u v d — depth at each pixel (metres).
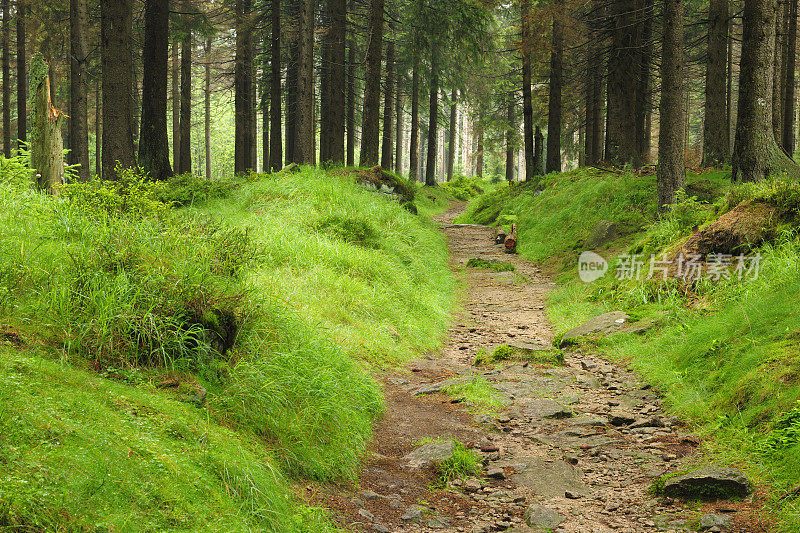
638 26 20.45
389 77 34.16
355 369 6.56
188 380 4.37
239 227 10.38
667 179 13.95
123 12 15.18
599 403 6.68
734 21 29.92
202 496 3.09
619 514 4.18
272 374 5.08
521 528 3.97
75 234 5.58
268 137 35.69
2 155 7.33
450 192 44.41
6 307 4.04
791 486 4.04
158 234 6.00
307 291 8.89
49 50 27.62
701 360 6.75
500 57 38.16
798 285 6.69
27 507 2.29
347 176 17.77
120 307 4.45
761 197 9.41
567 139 38.53
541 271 16.36
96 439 2.95
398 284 11.01
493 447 5.43
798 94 39.66
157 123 16.64
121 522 2.54
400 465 4.97
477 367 8.45
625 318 9.25
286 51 30.64
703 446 5.17
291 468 4.21
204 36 27.25
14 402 2.88
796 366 5.34
